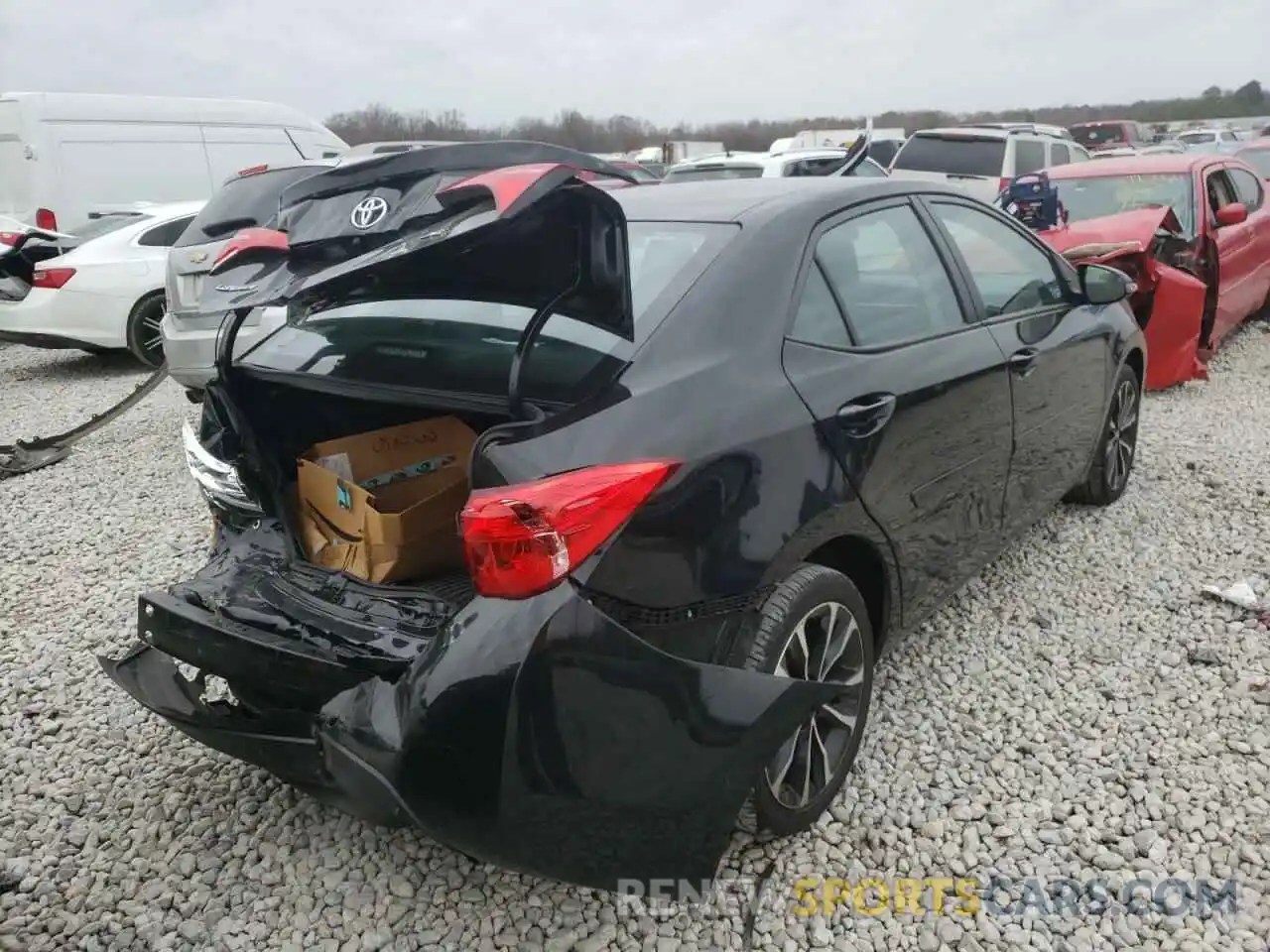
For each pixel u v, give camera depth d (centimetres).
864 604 278
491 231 197
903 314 304
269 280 219
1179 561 424
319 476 262
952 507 315
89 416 779
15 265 920
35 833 285
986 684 338
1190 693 328
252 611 242
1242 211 735
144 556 478
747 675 222
